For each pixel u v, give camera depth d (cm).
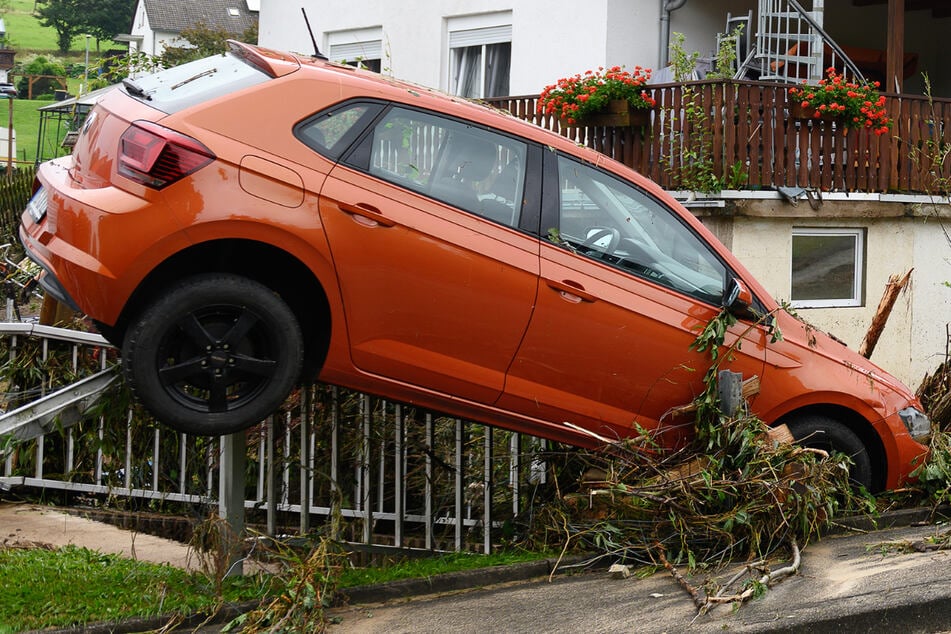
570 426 637
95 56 12925
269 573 582
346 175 570
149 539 685
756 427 648
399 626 536
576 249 625
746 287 658
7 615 508
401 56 1778
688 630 527
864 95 1243
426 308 586
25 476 750
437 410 614
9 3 15438
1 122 7712
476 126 607
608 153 1273
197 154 538
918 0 1706
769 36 1428
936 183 1304
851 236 1297
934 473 732
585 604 570
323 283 565
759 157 1220
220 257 566
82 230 530
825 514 657
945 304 1359
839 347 722
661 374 647
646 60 1517
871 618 550
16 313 1088
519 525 690
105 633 507
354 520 719
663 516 641
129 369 529
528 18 1580
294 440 714
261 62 579
